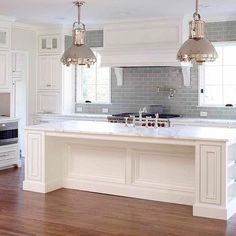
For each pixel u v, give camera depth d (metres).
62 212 4.81
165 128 5.54
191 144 4.69
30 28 8.45
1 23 7.40
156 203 5.20
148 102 8.00
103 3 6.10
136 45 7.44
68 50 5.24
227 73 7.50
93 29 8.41
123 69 8.19
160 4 6.16
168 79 7.80
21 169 7.40
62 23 8.00
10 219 4.55
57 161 5.84
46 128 5.56
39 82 8.70
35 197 5.43
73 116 8.23
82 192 5.70
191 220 4.54
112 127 5.64
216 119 7.29
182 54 4.32
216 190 4.58
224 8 6.49
